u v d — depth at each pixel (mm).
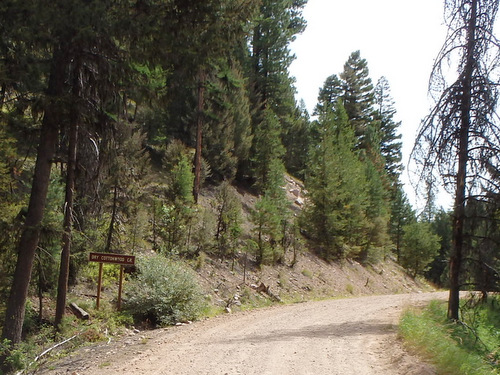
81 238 15281
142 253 19406
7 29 9094
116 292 16422
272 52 43656
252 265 25562
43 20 8961
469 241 13234
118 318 13914
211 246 23656
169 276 15852
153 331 13297
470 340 11273
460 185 13133
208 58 10852
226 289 20656
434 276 57312
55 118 10305
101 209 16750
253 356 8711
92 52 10680
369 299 24078
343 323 13633
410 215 54531
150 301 14961
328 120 39406
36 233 10680
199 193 30328
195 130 31828
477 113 12727
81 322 13008
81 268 16188
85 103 10695
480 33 12977
